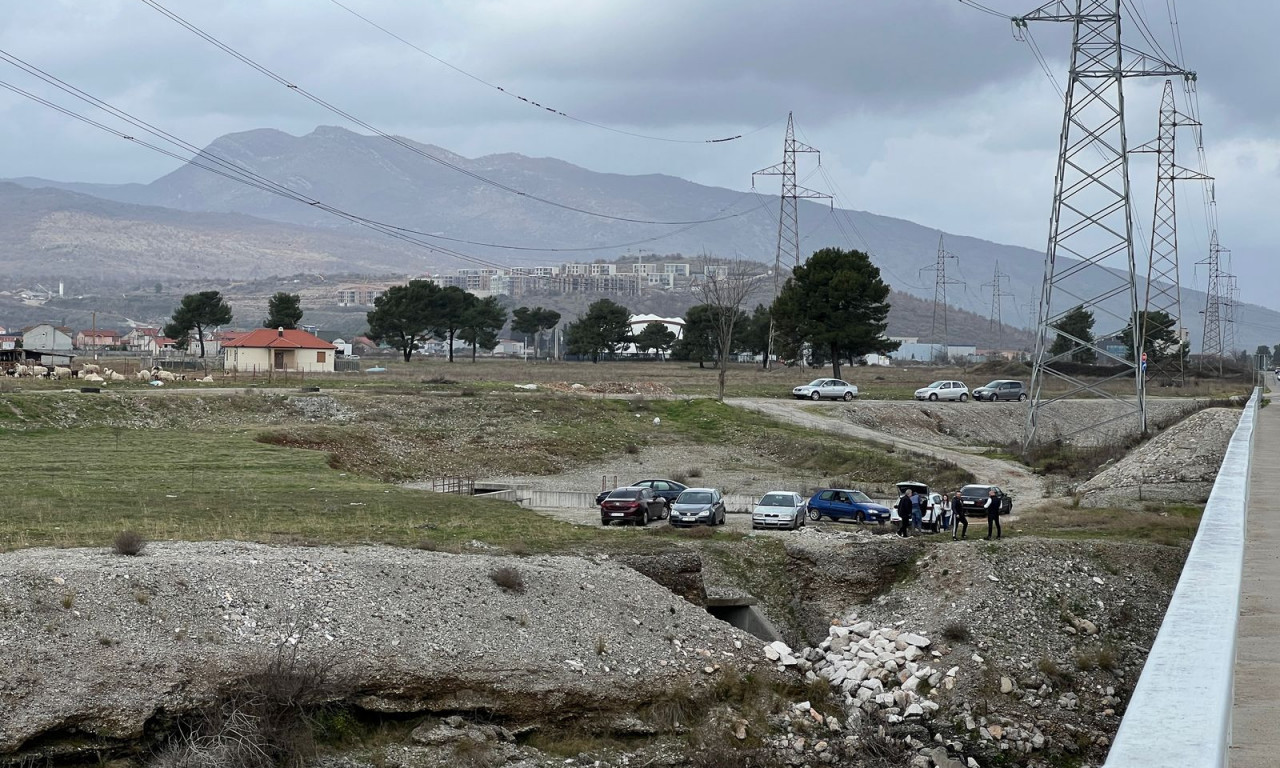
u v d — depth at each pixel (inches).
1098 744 1293.1
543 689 1227.9
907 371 6668.3
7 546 1365.7
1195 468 2434.8
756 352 7416.3
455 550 1560.0
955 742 1282.0
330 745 1102.4
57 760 994.1
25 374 3870.6
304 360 5059.1
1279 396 4279.0
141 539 1384.1
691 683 1315.2
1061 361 6117.1
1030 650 1464.1
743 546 1765.5
